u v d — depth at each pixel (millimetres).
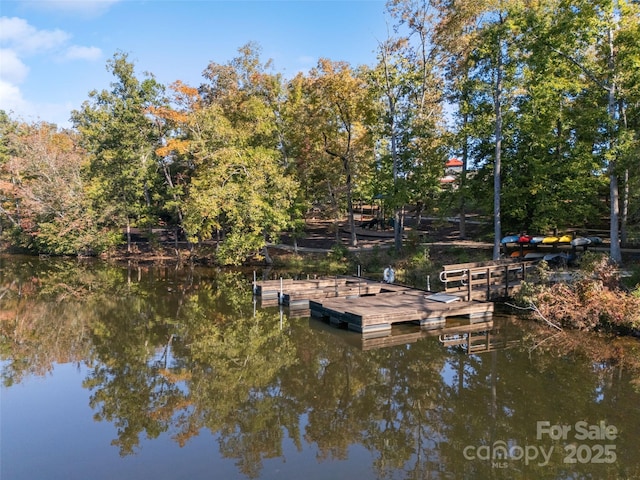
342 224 40625
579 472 6422
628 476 6309
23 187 34688
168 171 32969
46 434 7855
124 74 30328
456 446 7230
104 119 31688
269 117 28484
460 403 8750
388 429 7934
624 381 9516
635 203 17891
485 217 28359
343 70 25062
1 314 16984
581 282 13695
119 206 33000
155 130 31000
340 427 8062
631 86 16938
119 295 20391
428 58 24516
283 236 35375
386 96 24469
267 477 6453
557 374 10000
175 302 18734
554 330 13281
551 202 20984
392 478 6395
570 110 19672
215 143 27141
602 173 20906
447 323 14211
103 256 34281
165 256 32906
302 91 29016
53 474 6566
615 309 12578
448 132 25797
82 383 10211
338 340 12891
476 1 21469
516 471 6516
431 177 23734
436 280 20391
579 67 18203
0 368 11227
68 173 35000
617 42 16422
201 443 7516
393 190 23594
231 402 9164
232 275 25141
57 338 13773
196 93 28719
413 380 9984
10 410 8820
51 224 33344
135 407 8953
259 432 7910
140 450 7277
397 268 22734
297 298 16984
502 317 14719
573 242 20656
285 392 9602
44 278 25562
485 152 23500
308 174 28828
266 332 13969
